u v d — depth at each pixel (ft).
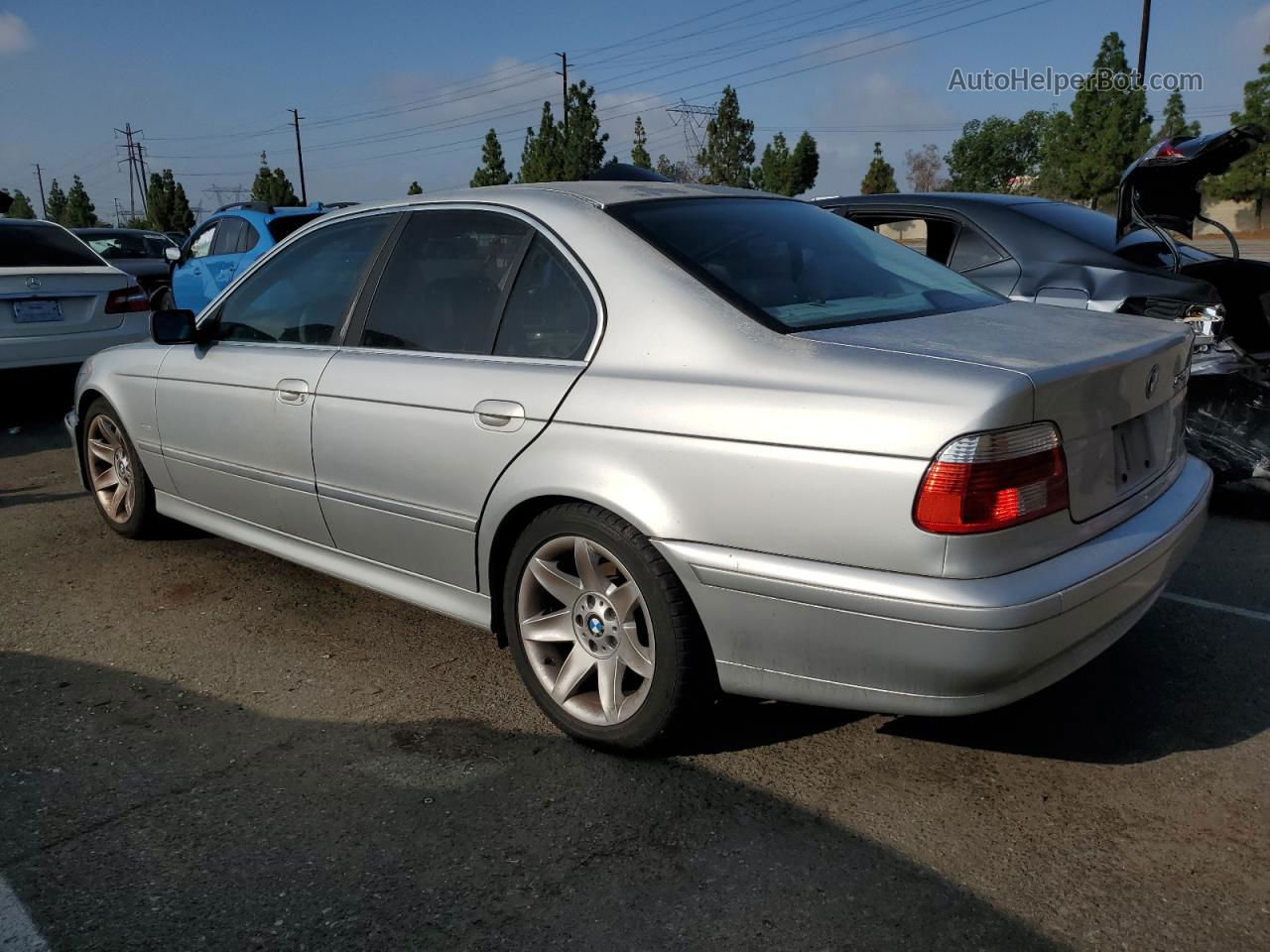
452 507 10.16
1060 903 7.36
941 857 7.92
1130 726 9.91
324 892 7.59
